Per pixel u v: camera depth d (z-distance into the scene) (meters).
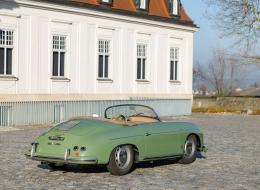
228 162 13.87
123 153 11.35
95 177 11.12
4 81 26.69
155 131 12.04
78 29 30.64
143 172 11.92
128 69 34.31
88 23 31.27
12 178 10.94
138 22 34.81
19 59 27.39
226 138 21.06
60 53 29.78
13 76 27.06
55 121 29.00
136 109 13.40
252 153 16.02
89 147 10.68
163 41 37.09
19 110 27.19
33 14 27.98
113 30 33.09
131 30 34.44
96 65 31.91
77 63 30.67
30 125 27.06
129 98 34.28
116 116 12.99
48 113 28.64
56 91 29.41
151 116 13.33
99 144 10.80
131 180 10.83
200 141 13.56
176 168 12.62
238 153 15.96
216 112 45.09
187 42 39.25
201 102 51.78
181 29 38.50
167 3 37.81
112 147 11.02
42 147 11.14
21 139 19.31
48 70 28.94
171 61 38.09
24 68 27.66
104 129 11.24
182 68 38.94
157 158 12.13
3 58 26.75
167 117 36.03
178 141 12.76
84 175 11.36
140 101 34.56
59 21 29.44
